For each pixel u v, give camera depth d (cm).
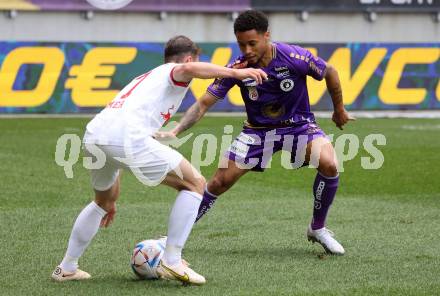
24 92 4097
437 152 2942
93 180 1248
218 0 4559
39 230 1644
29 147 2956
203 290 1198
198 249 1482
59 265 1264
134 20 4481
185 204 1222
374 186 2272
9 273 1302
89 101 4178
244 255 1435
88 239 1252
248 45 1384
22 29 4325
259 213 1850
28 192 2097
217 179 1464
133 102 1216
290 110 1453
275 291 1191
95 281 1255
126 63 4209
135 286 1224
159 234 1614
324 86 4350
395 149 3012
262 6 4616
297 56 1416
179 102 1238
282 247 1504
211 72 1197
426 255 1433
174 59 1262
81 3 4359
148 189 2153
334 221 1762
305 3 4656
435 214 1848
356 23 4762
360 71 4456
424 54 4522
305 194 2130
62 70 4131
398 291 1193
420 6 4788
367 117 4225
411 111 4525
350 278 1270
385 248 1492
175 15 4531
